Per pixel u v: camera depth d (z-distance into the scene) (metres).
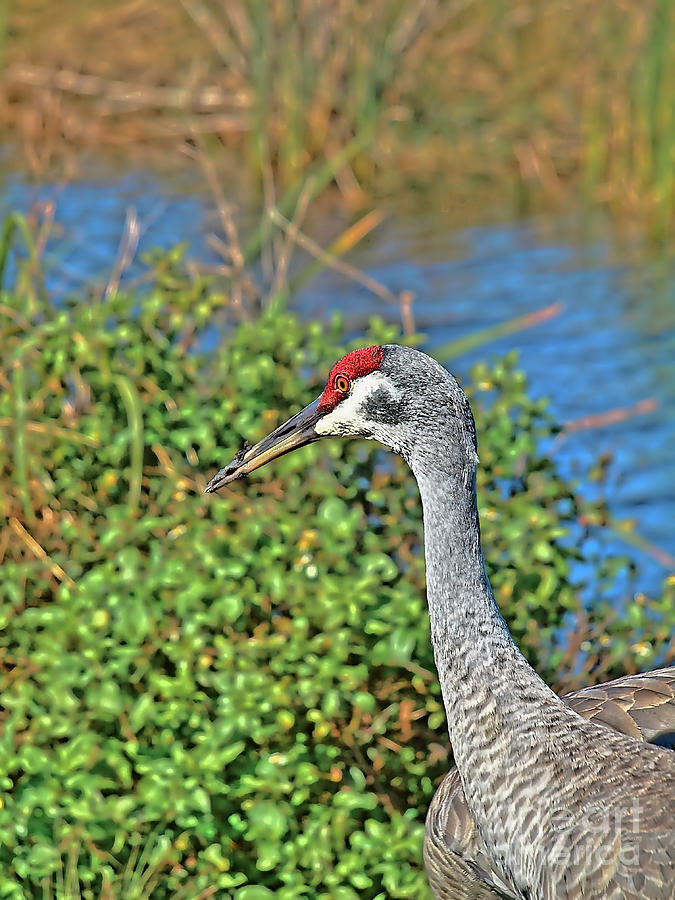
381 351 7.84
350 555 9.65
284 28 24.64
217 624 9.14
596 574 10.31
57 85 26.56
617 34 24.31
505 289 19.94
